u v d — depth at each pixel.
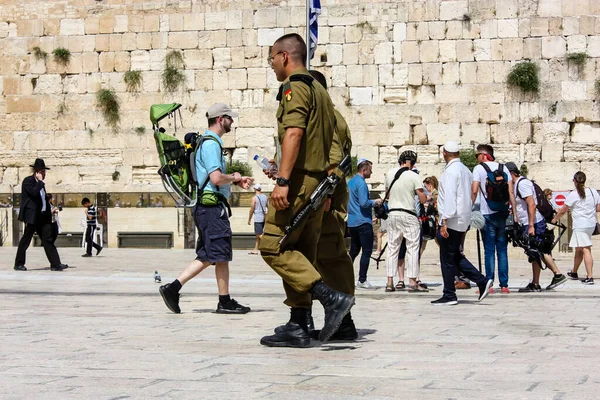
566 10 26.14
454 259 13.12
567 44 26.08
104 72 28.53
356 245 16.50
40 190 19.14
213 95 27.88
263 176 27.17
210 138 11.55
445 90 26.59
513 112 26.22
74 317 10.80
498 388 5.97
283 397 5.66
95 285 15.95
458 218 12.95
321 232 8.70
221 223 11.34
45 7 29.05
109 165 28.25
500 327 9.84
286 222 7.89
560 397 5.66
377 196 26.33
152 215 27.20
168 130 27.98
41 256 23.84
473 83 26.47
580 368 6.84
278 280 17.11
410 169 15.49
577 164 25.61
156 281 16.38
